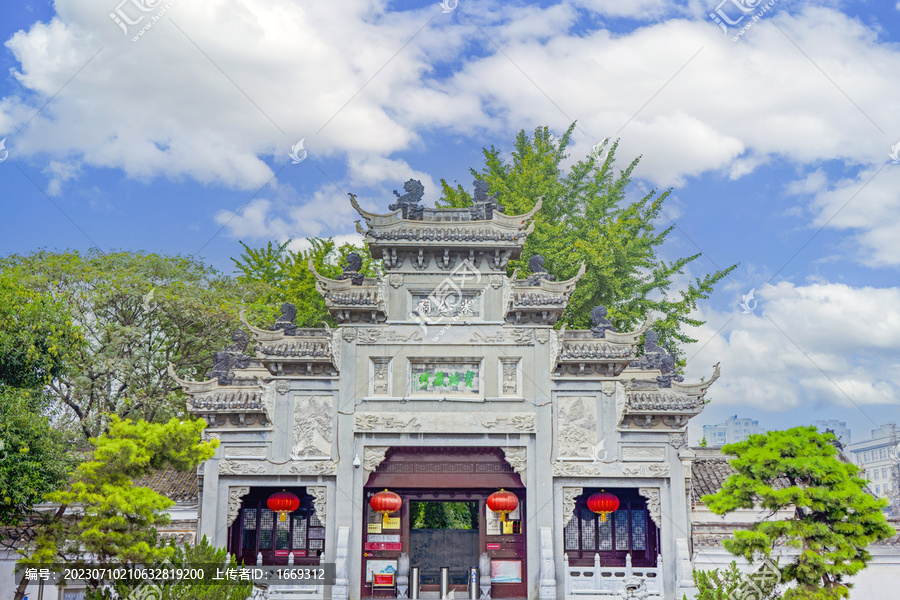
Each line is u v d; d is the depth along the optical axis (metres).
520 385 30.44
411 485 30.27
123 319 43.00
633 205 46.44
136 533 24.34
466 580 33.00
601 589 29.06
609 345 30.45
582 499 32.81
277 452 29.86
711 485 32.47
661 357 32.47
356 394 30.23
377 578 30.38
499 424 30.02
